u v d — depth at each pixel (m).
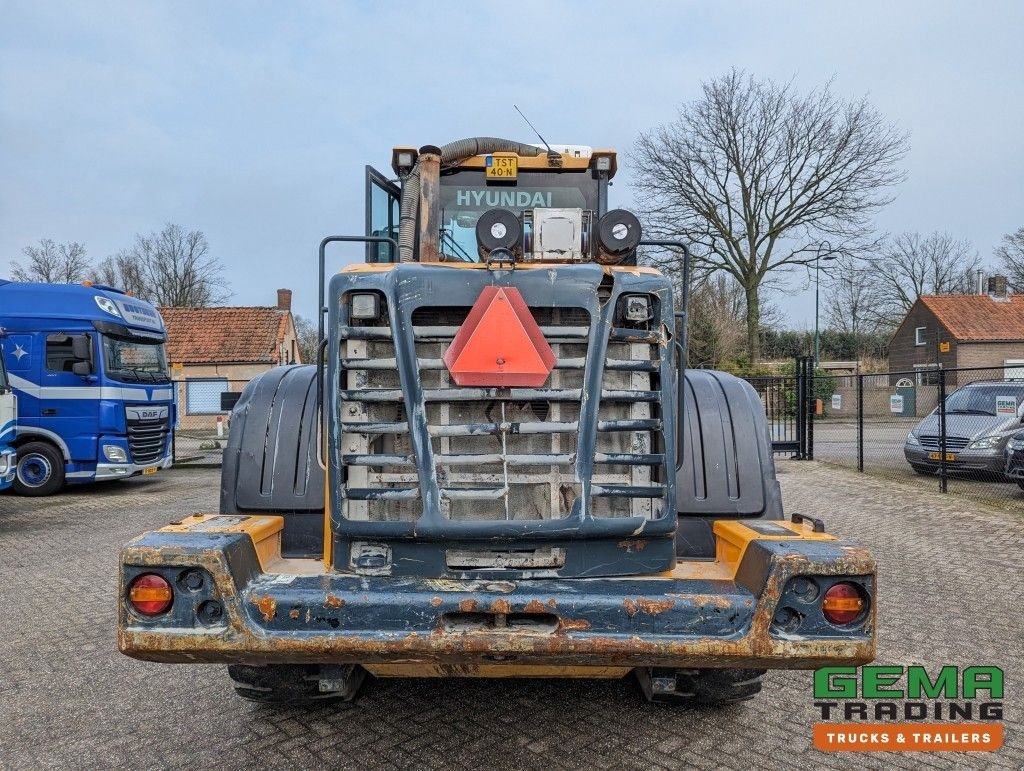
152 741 3.51
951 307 39.19
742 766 3.28
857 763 3.33
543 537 2.81
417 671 3.05
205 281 52.97
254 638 2.56
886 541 7.91
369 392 2.84
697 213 32.38
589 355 2.84
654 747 3.42
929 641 4.84
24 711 3.87
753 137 31.64
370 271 2.90
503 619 2.62
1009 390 12.98
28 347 11.95
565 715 3.72
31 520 9.83
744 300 36.56
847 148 31.23
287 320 33.12
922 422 13.62
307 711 3.78
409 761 3.29
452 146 5.13
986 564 6.92
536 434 2.86
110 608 5.70
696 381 3.71
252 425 3.47
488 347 2.77
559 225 3.06
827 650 2.54
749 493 3.36
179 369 29.39
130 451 12.35
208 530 2.82
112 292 12.80
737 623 2.59
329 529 2.93
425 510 2.78
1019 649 4.71
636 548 2.90
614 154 5.28
